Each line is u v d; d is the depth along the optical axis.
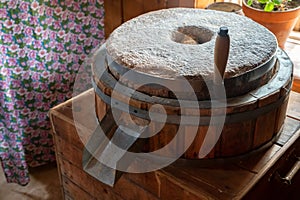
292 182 1.29
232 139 1.08
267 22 1.54
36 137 1.88
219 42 0.95
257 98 1.04
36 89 1.76
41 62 1.72
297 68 1.62
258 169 1.09
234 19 1.32
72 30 1.74
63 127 1.35
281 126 1.20
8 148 1.80
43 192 1.86
